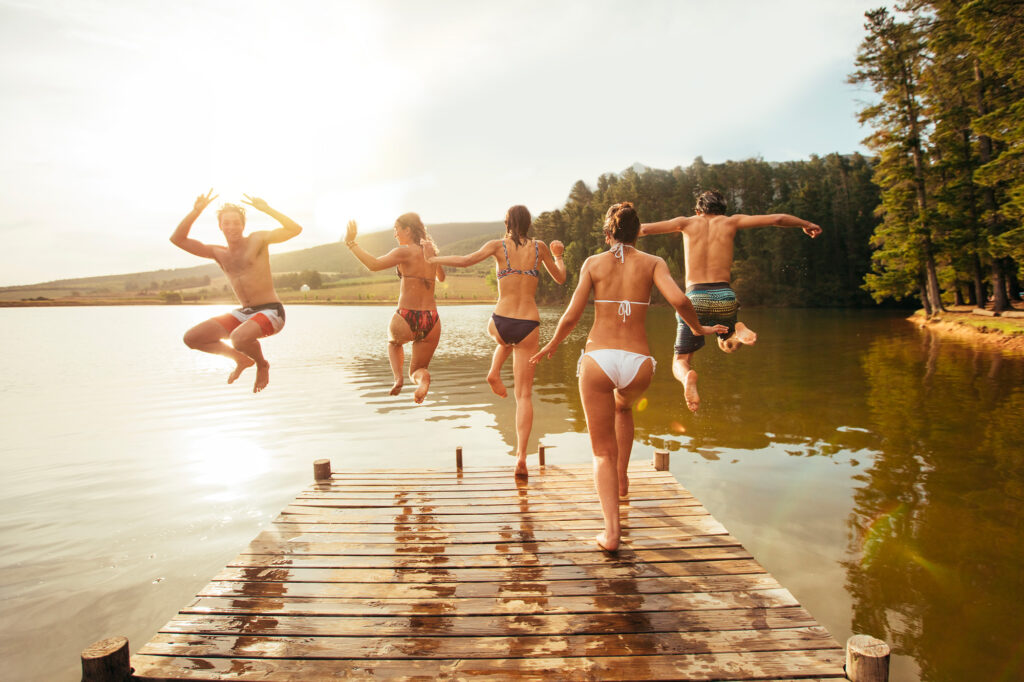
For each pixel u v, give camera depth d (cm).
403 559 381
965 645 380
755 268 6550
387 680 264
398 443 912
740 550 388
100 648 260
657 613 314
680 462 786
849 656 257
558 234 9106
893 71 2845
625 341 381
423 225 523
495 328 534
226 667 273
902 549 518
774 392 1290
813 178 8325
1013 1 1839
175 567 511
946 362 1700
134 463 823
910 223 2986
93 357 2311
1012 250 2147
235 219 448
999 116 1986
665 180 8775
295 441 931
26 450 895
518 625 305
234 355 442
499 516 455
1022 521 573
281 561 380
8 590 472
